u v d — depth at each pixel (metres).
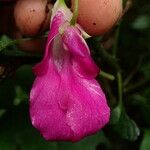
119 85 0.13
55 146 0.13
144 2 0.14
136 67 0.15
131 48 0.15
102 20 0.10
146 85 0.14
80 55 0.09
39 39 0.11
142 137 0.14
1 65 0.11
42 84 0.09
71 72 0.09
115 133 0.13
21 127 0.13
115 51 0.13
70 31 0.09
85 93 0.09
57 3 0.09
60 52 0.09
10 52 0.11
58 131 0.09
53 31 0.09
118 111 0.12
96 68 0.09
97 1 0.10
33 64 0.12
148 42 0.16
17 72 0.13
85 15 0.10
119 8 0.10
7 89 0.13
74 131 0.09
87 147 0.13
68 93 0.09
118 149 0.14
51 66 0.09
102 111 0.09
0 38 0.13
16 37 0.12
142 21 0.16
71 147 0.13
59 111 0.09
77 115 0.09
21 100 0.14
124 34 0.15
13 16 0.12
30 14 0.10
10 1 0.11
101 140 0.13
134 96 0.14
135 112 0.14
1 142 0.12
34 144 0.13
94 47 0.11
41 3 0.10
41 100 0.09
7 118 0.13
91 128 0.09
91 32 0.10
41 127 0.09
